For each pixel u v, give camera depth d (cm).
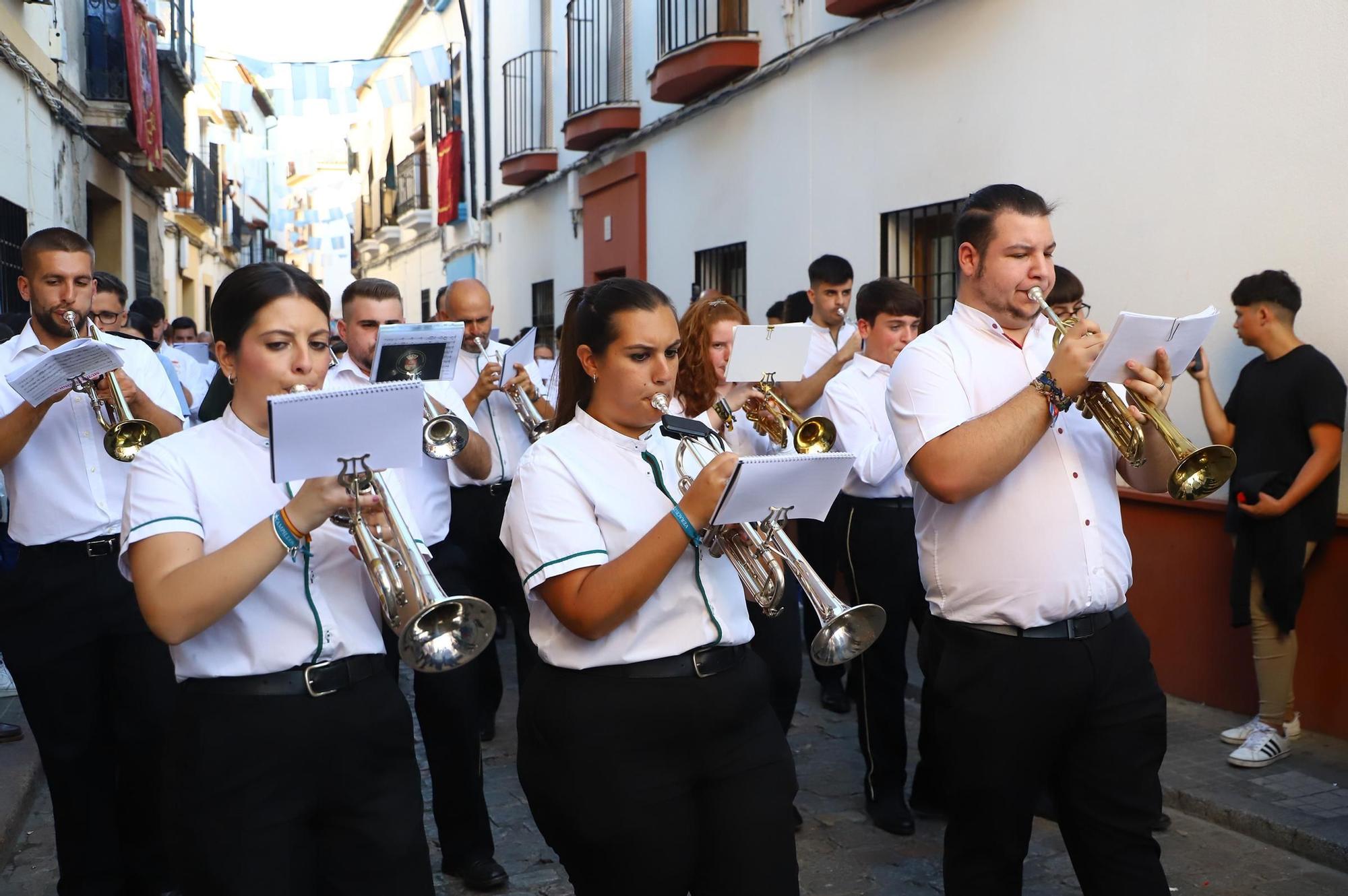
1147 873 276
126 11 1158
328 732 224
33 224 941
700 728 235
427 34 2194
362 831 228
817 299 589
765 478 219
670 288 1122
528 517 235
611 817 231
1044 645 276
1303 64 486
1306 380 461
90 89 1152
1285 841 409
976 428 266
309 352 227
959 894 288
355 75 1330
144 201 1596
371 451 206
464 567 416
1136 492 575
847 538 439
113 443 339
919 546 300
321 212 3753
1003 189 288
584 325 244
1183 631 557
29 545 346
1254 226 510
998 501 279
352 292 436
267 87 1412
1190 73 535
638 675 234
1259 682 476
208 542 221
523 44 1562
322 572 229
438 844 414
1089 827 281
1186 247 542
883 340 450
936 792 434
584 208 1365
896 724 435
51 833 442
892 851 415
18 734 520
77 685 346
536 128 1520
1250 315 478
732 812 237
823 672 588
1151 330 254
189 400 544
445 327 391
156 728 349
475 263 1889
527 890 388
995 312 290
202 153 2406
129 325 691
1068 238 609
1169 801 450
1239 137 514
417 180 2273
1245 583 477
